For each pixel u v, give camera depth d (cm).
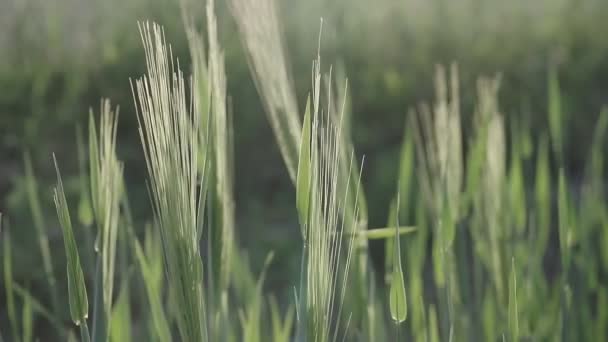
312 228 79
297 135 96
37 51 359
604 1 440
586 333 119
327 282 80
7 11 362
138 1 353
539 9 431
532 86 376
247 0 94
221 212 95
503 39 405
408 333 137
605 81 395
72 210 274
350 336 105
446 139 108
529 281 115
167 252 79
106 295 89
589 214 128
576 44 419
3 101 341
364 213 102
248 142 347
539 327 115
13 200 276
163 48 77
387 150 346
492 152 114
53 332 234
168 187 78
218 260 96
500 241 113
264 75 95
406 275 129
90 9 362
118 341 107
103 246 88
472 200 118
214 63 89
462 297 113
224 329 98
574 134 361
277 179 342
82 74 345
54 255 255
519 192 121
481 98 117
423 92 371
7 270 108
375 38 389
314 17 361
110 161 88
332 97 107
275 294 254
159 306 103
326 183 79
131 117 344
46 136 327
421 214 115
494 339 116
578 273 119
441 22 401
